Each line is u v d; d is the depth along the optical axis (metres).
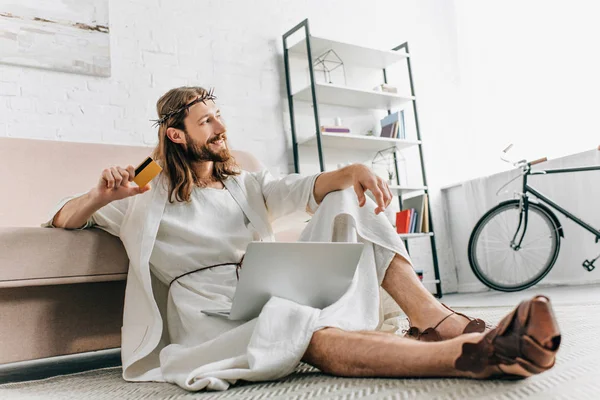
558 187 3.36
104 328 1.39
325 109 3.77
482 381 0.74
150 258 1.25
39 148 2.14
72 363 1.83
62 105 2.70
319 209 1.25
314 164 3.62
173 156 1.31
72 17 2.74
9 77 2.58
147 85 2.98
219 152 1.35
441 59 4.37
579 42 3.49
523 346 0.65
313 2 3.80
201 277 1.22
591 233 3.19
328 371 0.91
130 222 1.26
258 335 0.94
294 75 3.63
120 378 1.24
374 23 4.07
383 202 1.17
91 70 2.78
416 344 0.79
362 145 3.76
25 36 2.61
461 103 4.37
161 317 1.27
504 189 3.68
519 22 3.90
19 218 1.94
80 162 2.18
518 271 3.53
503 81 4.01
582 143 3.46
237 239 1.29
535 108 3.77
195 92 1.38
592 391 0.67
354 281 1.09
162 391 0.97
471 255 3.48
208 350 1.03
